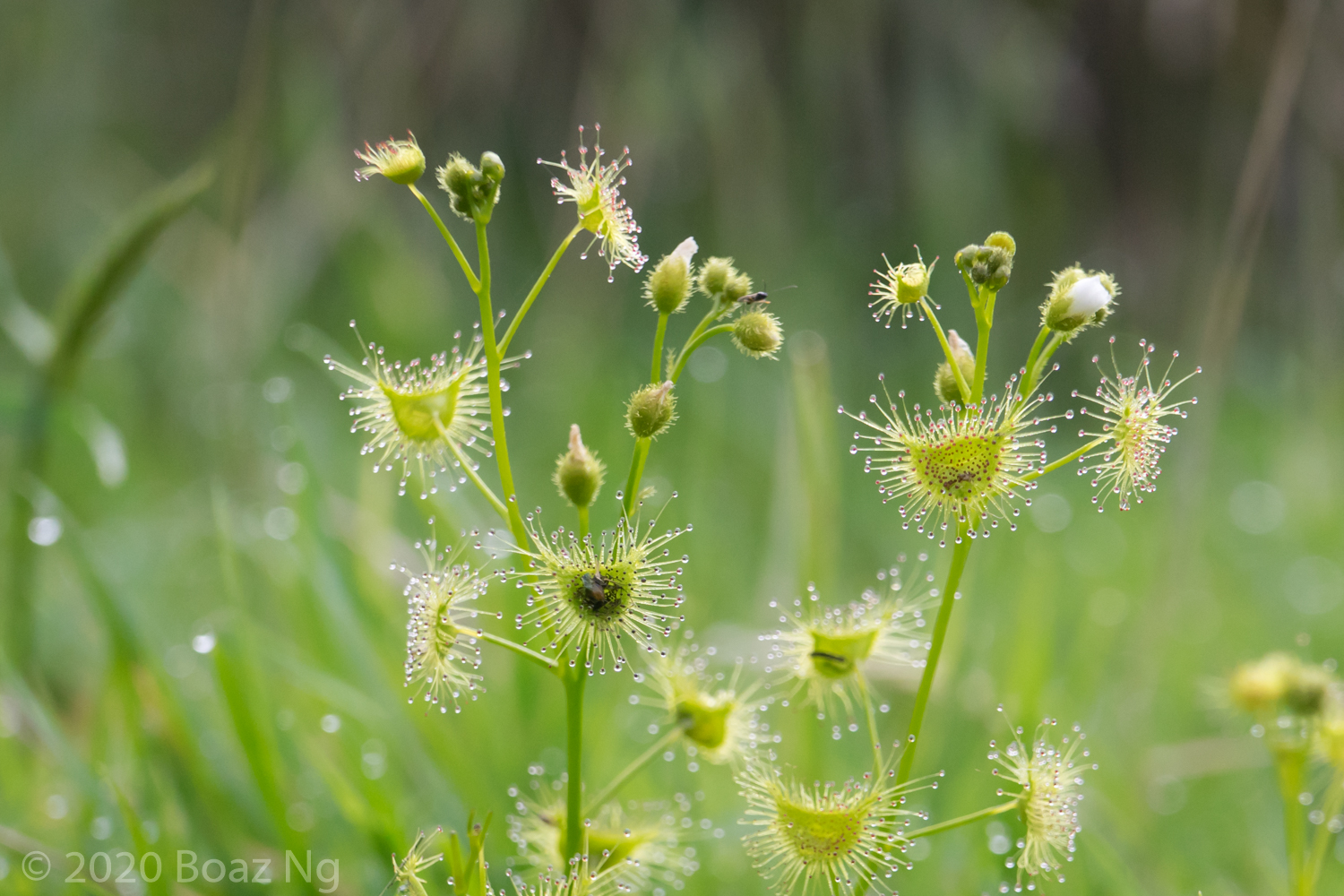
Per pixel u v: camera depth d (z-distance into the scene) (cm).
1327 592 33
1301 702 21
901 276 19
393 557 24
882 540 32
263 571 26
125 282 24
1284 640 30
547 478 33
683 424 36
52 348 24
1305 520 36
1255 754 24
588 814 20
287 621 25
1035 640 23
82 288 24
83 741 23
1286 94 25
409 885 19
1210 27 43
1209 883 23
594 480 19
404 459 19
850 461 36
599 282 42
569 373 38
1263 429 41
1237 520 37
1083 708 25
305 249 38
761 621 25
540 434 36
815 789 19
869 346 43
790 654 20
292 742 22
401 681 23
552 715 23
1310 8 25
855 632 20
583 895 19
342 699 22
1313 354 41
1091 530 35
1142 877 22
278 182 38
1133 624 27
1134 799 23
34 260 43
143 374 37
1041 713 23
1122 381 19
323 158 38
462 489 31
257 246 36
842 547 33
